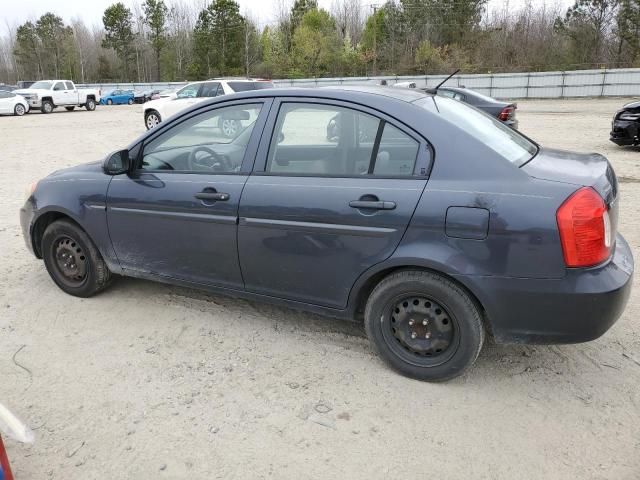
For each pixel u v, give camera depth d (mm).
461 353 3008
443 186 2869
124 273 4066
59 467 2557
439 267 2867
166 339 3705
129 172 3867
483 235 2766
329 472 2518
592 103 32906
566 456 2602
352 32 78125
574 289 2676
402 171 3012
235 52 71875
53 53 87000
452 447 2670
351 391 3111
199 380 3230
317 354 3502
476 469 2529
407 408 2961
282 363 3400
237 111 3551
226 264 3564
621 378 3213
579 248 2650
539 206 2688
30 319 4004
